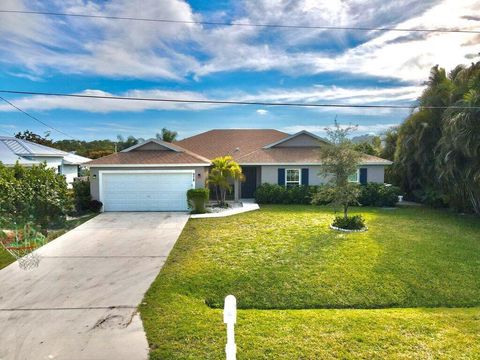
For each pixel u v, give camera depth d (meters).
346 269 8.62
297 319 6.25
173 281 8.01
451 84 18.38
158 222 14.87
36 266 9.14
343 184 12.93
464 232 12.54
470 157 14.77
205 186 18.88
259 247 10.63
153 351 5.26
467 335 5.63
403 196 22.27
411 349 5.23
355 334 5.68
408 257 9.49
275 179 21.08
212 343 5.46
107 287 7.73
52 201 10.73
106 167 17.67
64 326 6.03
